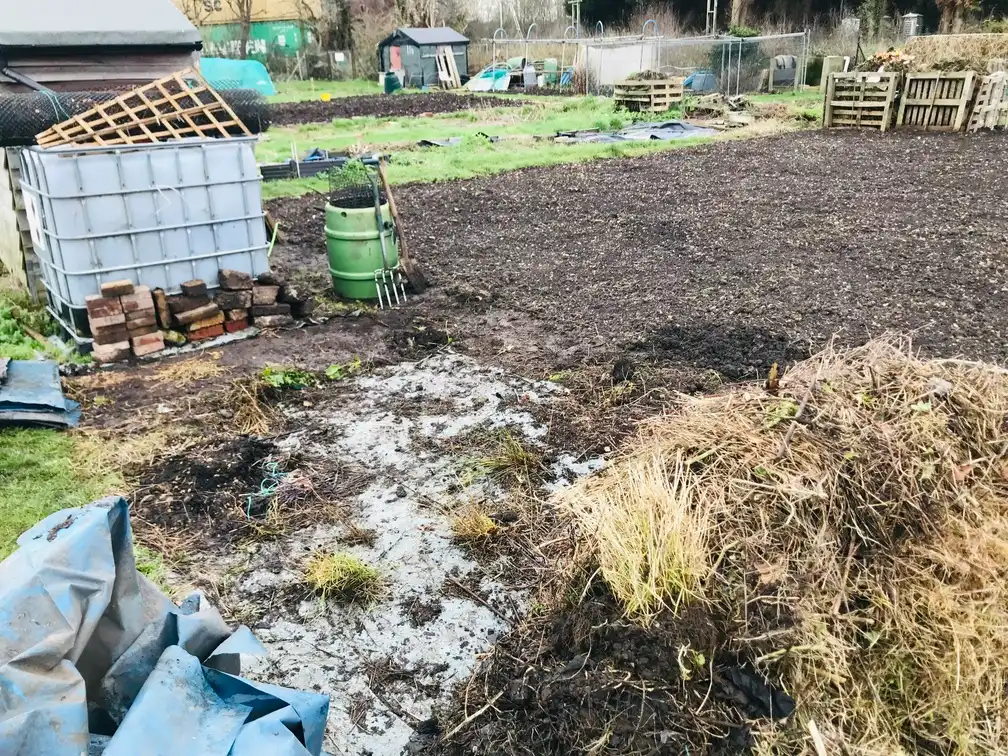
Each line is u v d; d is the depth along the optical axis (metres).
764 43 26.52
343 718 2.60
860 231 8.05
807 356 5.03
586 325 5.82
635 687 2.35
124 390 4.97
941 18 27.23
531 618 2.96
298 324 6.08
